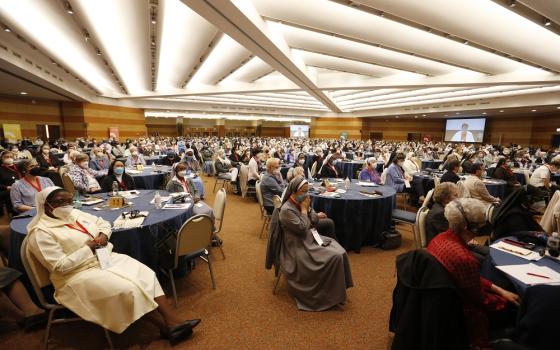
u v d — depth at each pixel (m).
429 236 2.95
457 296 1.57
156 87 16.02
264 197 4.57
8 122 16.02
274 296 2.92
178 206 3.33
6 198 5.22
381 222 4.09
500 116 23.48
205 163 11.33
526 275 1.88
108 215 2.98
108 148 11.03
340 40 7.91
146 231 2.70
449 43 7.61
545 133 20.66
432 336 1.55
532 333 1.32
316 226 3.35
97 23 6.83
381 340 2.31
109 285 2.05
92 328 2.42
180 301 2.80
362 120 31.42
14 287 2.36
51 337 2.31
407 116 27.84
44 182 4.35
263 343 2.26
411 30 6.79
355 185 5.03
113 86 16.52
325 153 13.17
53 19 6.46
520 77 10.15
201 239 2.77
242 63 10.65
